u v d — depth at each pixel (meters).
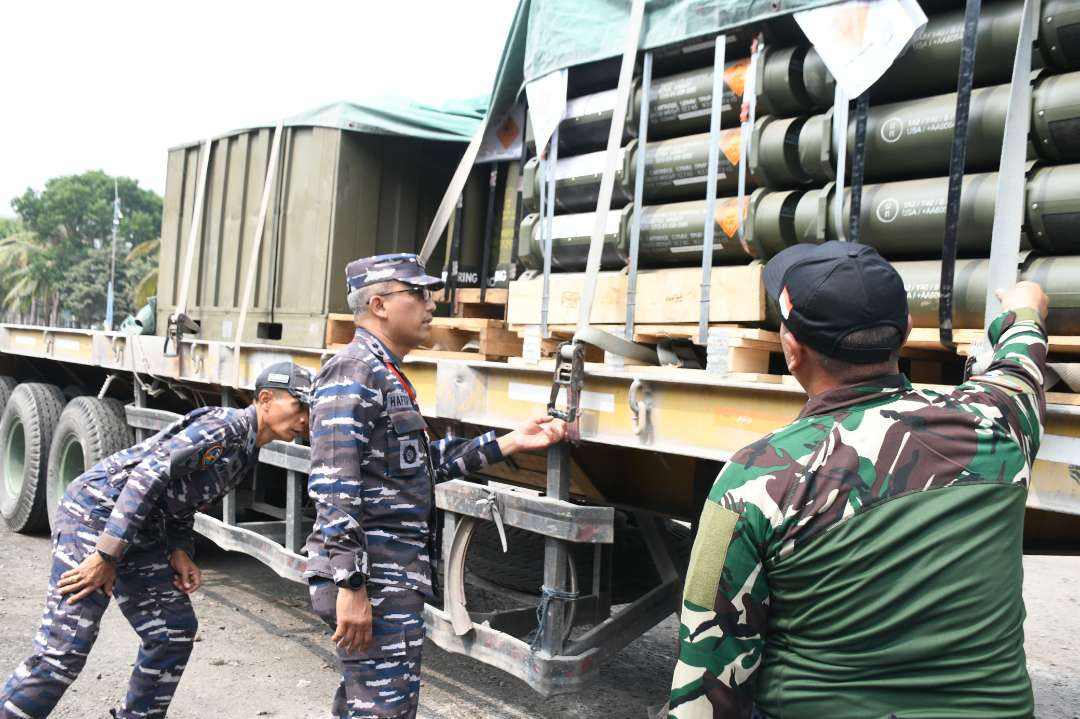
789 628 1.48
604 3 3.55
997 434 1.47
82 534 3.04
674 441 2.78
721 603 1.48
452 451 3.04
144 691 3.15
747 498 1.47
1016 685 1.39
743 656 1.49
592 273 3.16
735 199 3.13
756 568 1.47
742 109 3.09
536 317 3.77
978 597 1.38
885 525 1.39
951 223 2.51
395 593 2.58
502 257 4.79
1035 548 2.89
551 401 3.10
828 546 1.41
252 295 5.70
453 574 3.58
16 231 86.88
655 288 3.30
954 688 1.37
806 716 1.45
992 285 2.35
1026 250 2.54
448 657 4.77
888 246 2.80
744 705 1.51
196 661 4.45
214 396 5.74
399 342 2.80
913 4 2.64
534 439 3.06
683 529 4.14
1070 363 2.38
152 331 6.72
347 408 2.54
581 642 3.32
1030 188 2.46
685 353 3.42
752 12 3.00
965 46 2.52
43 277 69.19
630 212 3.45
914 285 2.70
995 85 2.69
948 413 1.48
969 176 2.62
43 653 2.93
